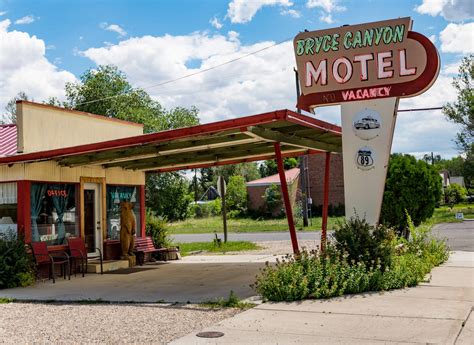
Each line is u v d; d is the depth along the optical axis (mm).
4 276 11578
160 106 36656
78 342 6820
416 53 10430
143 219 16859
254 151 13961
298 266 9477
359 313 7816
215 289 10648
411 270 10281
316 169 44375
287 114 9281
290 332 6922
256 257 16859
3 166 13156
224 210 21516
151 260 16438
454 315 7555
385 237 10289
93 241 14922
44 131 13992
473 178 41781
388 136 10625
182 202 43250
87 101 36625
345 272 9391
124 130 17078
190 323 7695
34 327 7781
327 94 11055
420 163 14797
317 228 31703
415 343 6250
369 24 10758
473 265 12828
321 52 11109
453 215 37688
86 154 11961
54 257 13039
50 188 13594
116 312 8711
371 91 10734
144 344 6617
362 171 10781
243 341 6566
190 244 22344
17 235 12633
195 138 10383
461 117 37375
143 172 16984
